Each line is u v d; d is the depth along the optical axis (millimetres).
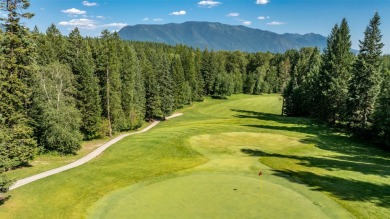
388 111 43156
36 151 39438
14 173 31203
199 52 147125
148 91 84125
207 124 58812
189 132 48656
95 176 25844
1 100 33406
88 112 56281
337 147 41625
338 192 21438
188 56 121875
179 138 44500
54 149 43031
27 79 37531
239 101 120312
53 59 56750
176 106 104312
